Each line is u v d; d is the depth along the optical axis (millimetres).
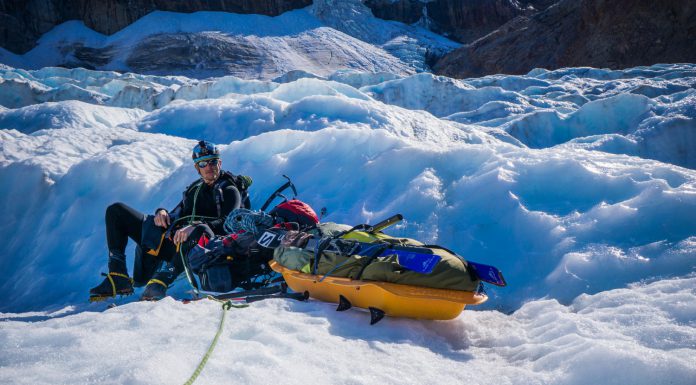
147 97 16562
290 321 3377
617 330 3129
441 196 5277
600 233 4297
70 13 47719
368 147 6172
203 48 44812
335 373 2727
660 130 9633
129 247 5840
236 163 6711
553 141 11602
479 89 14594
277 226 4461
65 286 5637
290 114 9695
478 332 3625
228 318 3381
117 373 2518
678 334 2938
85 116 11938
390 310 3645
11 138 8992
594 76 18688
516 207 4844
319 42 48625
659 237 4086
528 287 4215
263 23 50375
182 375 2521
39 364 2730
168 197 6336
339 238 4090
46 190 6895
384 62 47281
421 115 10250
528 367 2994
